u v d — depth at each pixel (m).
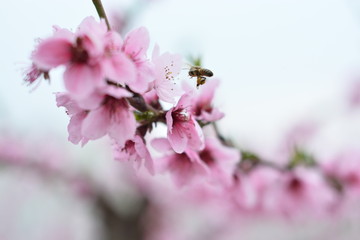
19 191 1.67
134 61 0.41
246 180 0.56
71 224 1.78
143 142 0.43
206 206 0.98
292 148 0.62
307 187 0.62
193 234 1.58
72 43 0.39
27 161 1.16
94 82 0.38
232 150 0.51
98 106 0.40
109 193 1.25
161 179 1.37
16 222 1.81
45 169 1.17
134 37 0.41
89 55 0.39
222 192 0.58
